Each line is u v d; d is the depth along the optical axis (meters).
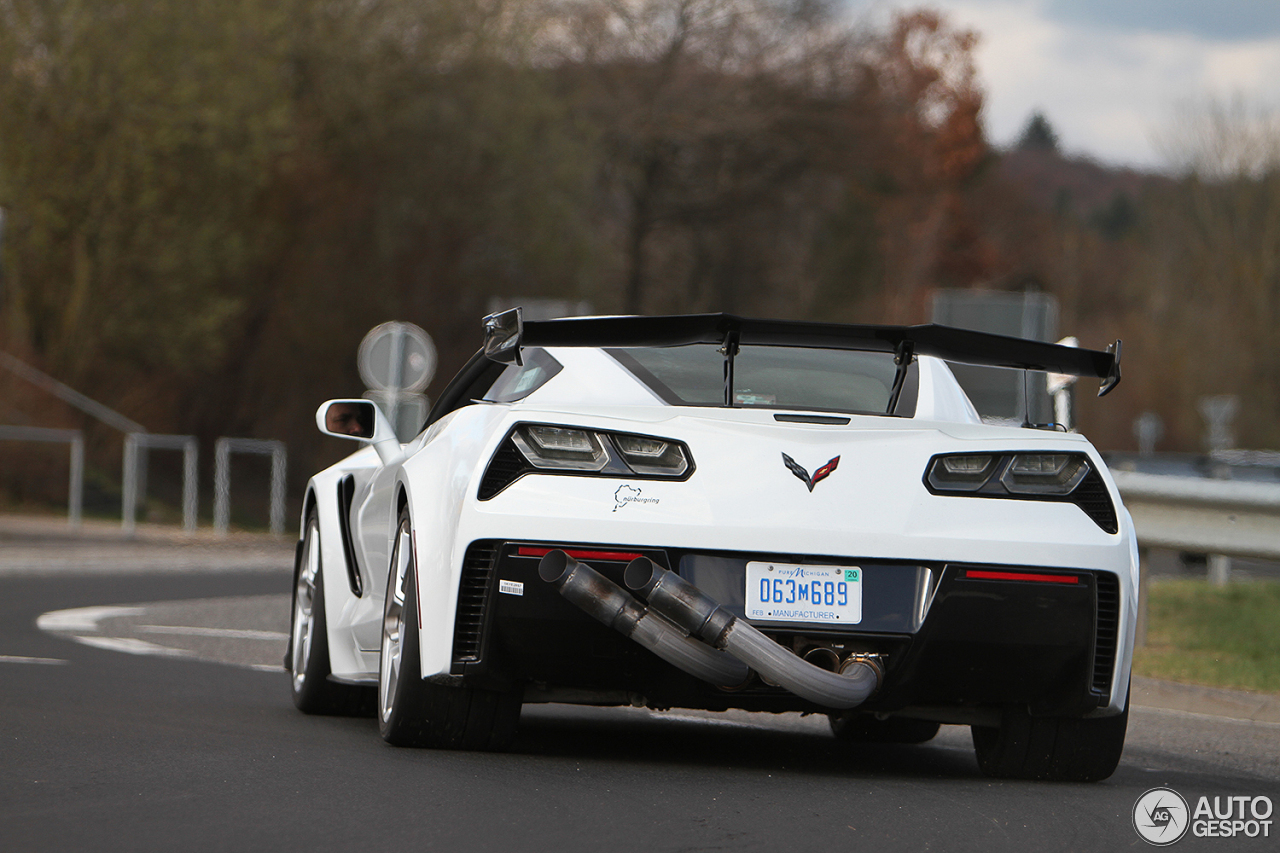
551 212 105.31
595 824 11.54
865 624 13.30
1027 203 190.62
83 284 78.62
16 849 10.18
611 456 13.46
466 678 13.68
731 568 13.26
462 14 98.00
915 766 16.30
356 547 18.00
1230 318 149.50
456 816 11.66
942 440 13.73
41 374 74.00
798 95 128.00
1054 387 16.27
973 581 13.35
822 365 15.27
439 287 103.12
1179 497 30.02
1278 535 29.72
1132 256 165.75
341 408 17.62
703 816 12.02
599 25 122.19
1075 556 13.56
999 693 13.80
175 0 80.19
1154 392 158.00
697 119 124.50
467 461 13.90
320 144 94.62
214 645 28.44
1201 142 149.50
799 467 13.41
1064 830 12.19
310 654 18.55
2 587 40.75
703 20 123.12
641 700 14.16
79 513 66.25
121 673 22.73
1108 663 13.91
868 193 165.75
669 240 142.00
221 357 88.50
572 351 15.25
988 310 58.19
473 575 13.52
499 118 101.00
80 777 12.88
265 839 10.70
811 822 11.98
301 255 93.75
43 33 78.19
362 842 10.70
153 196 78.25
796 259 157.12
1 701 18.09
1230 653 28.62
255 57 83.69
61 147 78.62
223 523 72.75
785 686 12.93
